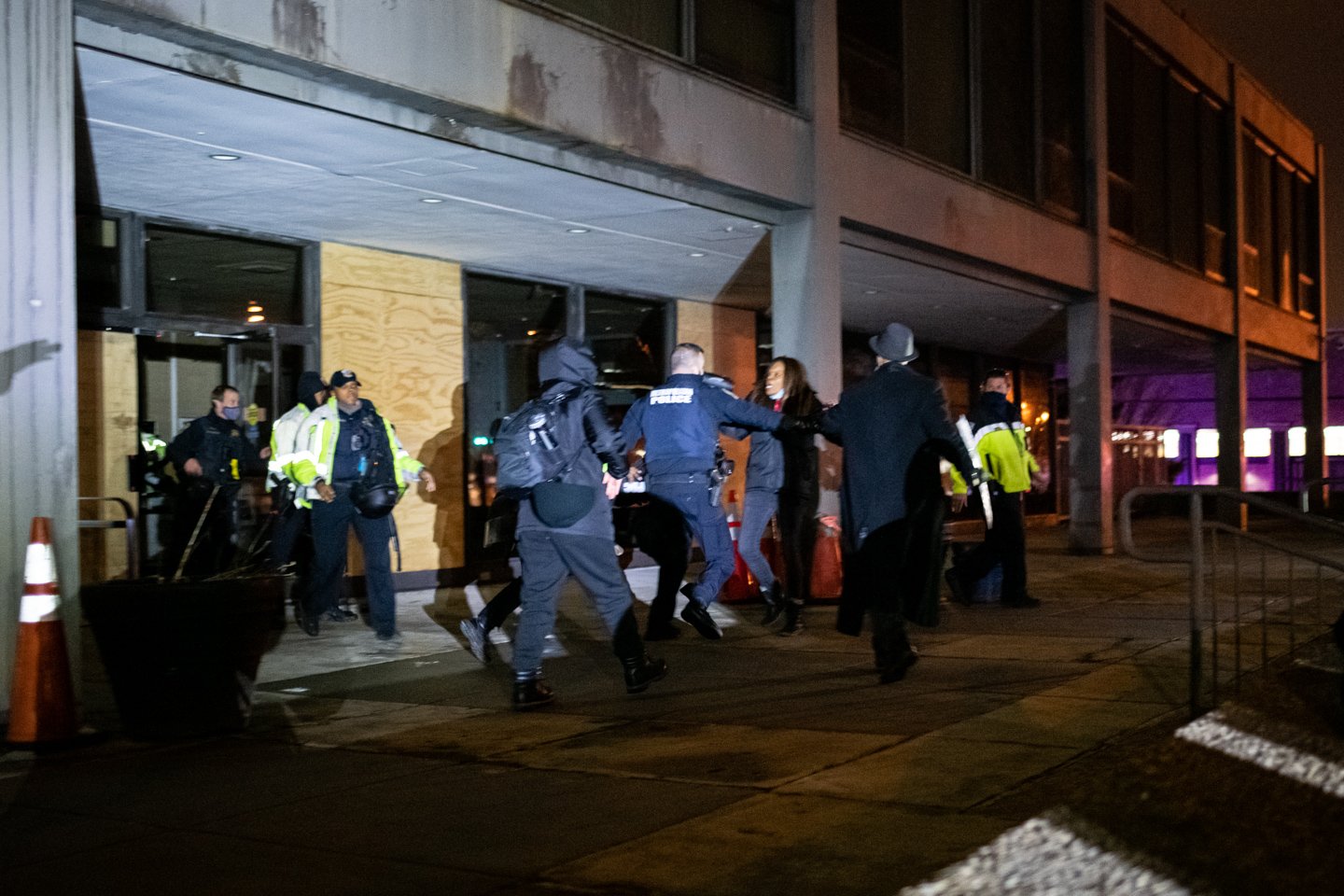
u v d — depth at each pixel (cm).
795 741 586
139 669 606
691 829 451
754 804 482
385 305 1305
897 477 727
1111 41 1938
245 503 1184
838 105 1273
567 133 945
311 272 1239
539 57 923
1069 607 1107
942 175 1441
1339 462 3625
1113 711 643
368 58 802
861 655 846
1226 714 631
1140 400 3531
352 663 859
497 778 532
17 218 615
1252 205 2577
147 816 484
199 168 966
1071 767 530
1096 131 1814
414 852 432
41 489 622
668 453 888
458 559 1375
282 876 409
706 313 1741
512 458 683
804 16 1228
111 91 776
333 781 533
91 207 1075
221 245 1176
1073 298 1825
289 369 1220
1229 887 387
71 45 641
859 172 1290
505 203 1099
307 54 764
